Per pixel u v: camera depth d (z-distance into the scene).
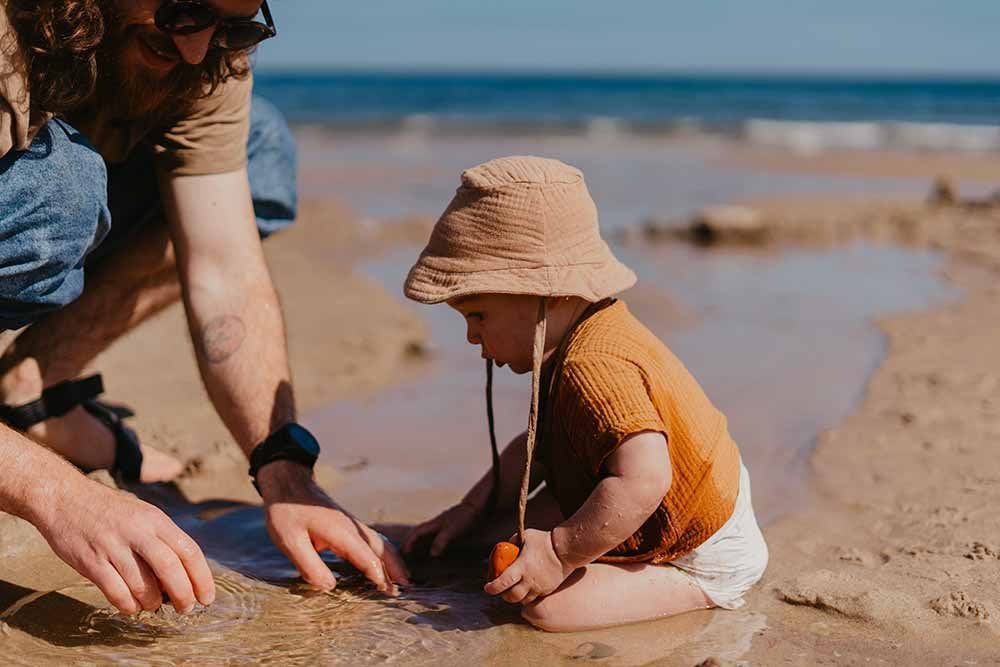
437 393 4.56
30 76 2.39
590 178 14.49
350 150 19.34
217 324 2.94
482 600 2.68
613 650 2.41
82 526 2.23
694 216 9.12
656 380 2.54
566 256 2.62
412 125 28.70
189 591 2.24
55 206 2.52
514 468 2.99
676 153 20.81
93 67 2.45
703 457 2.58
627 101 51.09
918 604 2.60
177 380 4.61
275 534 2.76
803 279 7.24
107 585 2.21
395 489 3.49
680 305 6.23
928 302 6.41
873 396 4.39
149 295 3.32
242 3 2.54
